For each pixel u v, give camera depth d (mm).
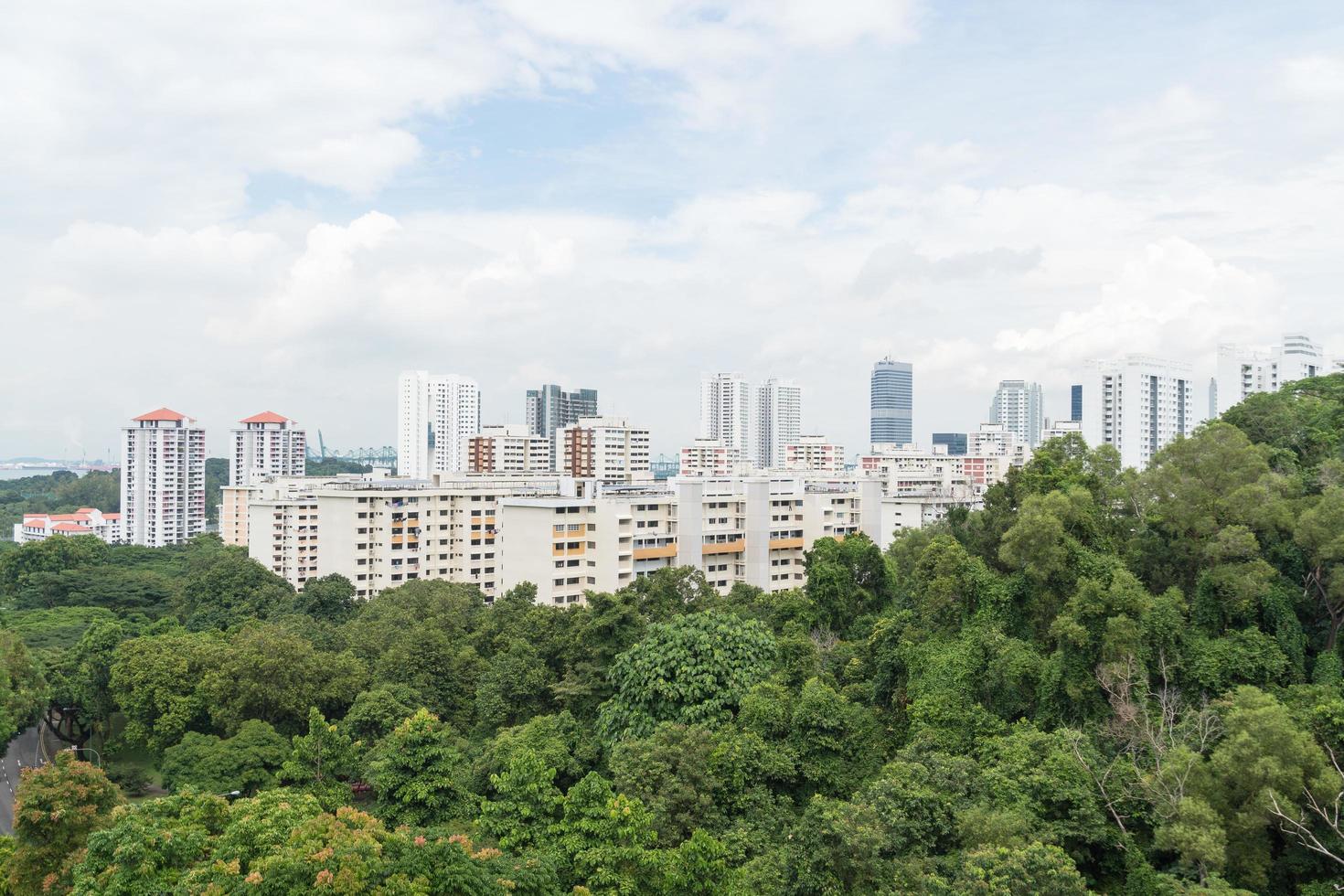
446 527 156500
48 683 97312
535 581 132750
